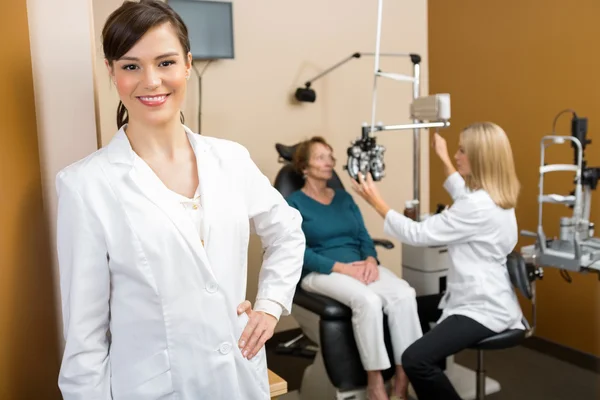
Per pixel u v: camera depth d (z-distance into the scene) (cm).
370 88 366
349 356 243
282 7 333
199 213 107
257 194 118
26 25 125
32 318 126
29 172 125
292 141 346
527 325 238
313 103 349
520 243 337
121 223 100
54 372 140
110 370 106
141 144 108
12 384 115
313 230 270
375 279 256
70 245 99
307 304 252
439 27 376
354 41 358
